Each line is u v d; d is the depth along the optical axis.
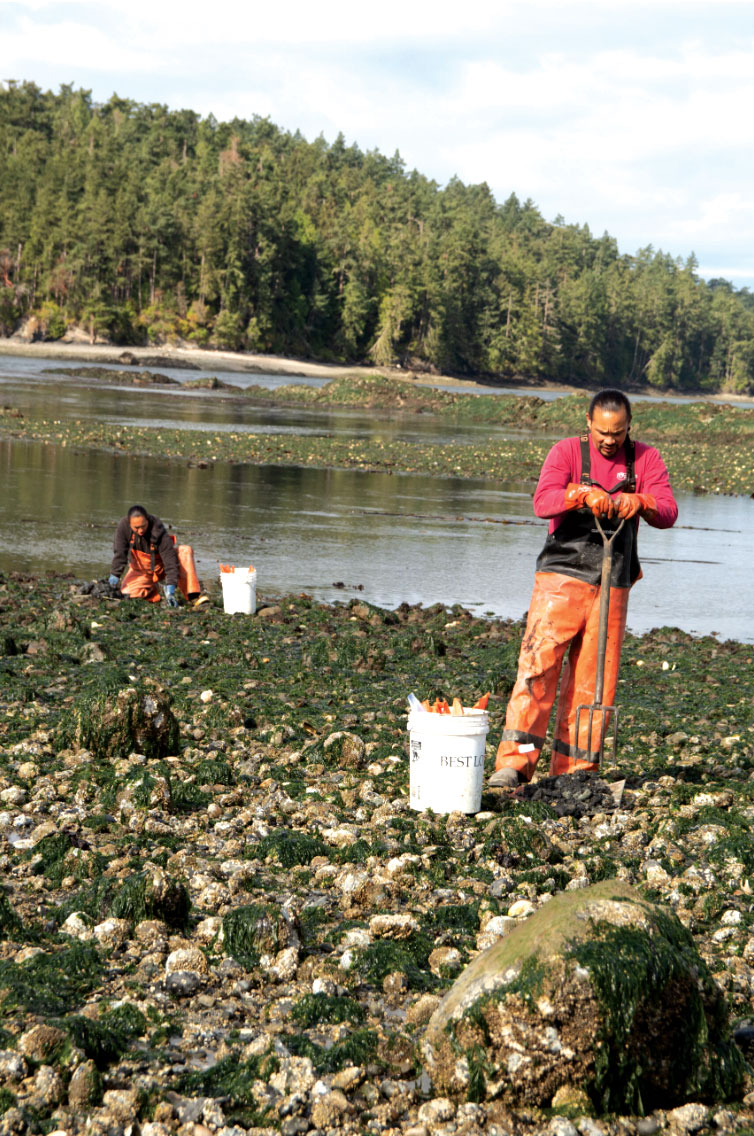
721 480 37.97
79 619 12.44
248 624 13.01
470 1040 3.38
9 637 10.62
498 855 5.58
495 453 41.16
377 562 18.42
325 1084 3.40
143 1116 3.24
